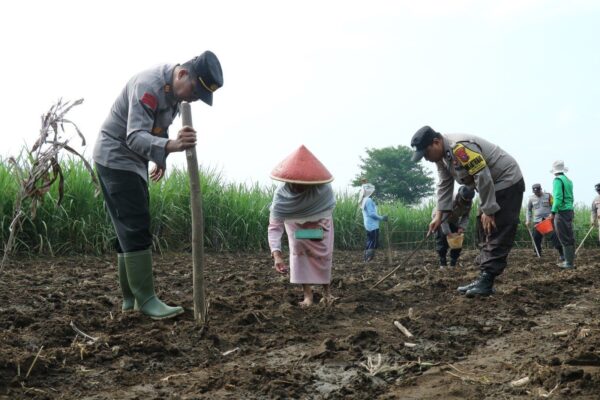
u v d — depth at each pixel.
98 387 3.29
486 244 6.27
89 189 10.06
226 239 12.76
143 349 3.85
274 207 5.55
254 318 4.79
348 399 3.28
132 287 4.64
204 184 12.52
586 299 6.59
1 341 3.85
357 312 5.54
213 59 4.45
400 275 9.34
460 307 5.72
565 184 10.56
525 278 8.77
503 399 3.25
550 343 4.44
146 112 4.37
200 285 4.55
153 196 11.43
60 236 9.84
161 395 3.19
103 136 4.56
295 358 3.97
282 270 5.52
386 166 59.56
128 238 4.57
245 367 3.71
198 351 3.99
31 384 3.24
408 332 4.69
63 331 4.19
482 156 5.95
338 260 13.40
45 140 3.85
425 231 18.20
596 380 3.32
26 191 3.83
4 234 9.16
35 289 6.20
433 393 3.37
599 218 15.18
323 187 5.54
